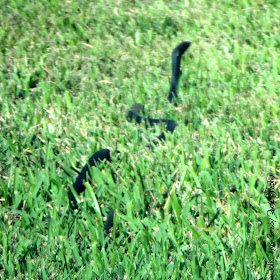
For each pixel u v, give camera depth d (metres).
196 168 7.73
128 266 5.79
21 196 7.00
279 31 12.62
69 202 6.95
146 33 12.86
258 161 7.84
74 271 5.84
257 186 7.42
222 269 5.73
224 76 10.72
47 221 6.71
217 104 9.65
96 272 5.79
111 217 6.67
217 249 6.11
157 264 5.82
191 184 7.28
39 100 10.11
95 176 7.29
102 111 9.51
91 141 8.43
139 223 6.45
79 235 6.52
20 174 7.72
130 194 7.00
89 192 6.96
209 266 5.82
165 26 13.12
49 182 7.39
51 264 6.00
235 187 7.33
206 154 7.78
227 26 12.91
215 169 7.48
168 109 9.48
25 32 12.85
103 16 13.62
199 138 8.62
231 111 9.46
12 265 5.90
